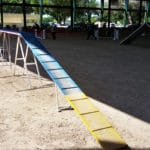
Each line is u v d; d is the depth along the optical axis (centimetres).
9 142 513
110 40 2488
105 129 514
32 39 822
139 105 717
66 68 1140
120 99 761
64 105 698
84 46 1939
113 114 652
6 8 3256
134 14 3891
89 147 498
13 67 1135
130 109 687
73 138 530
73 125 586
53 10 4075
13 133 548
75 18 3656
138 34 2153
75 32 3109
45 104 707
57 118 620
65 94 622
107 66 1210
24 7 3005
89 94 798
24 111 660
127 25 3791
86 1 3866
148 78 1008
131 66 1227
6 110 665
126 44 2130
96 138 489
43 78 963
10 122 598
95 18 3906
